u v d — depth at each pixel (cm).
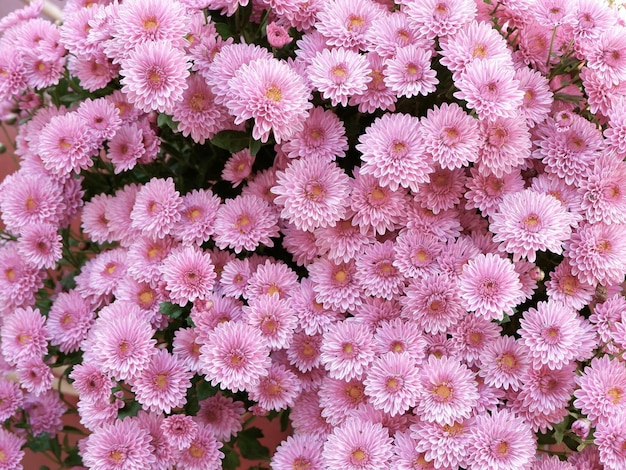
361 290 57
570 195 57
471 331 56
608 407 53
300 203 55
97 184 66
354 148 60
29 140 65
